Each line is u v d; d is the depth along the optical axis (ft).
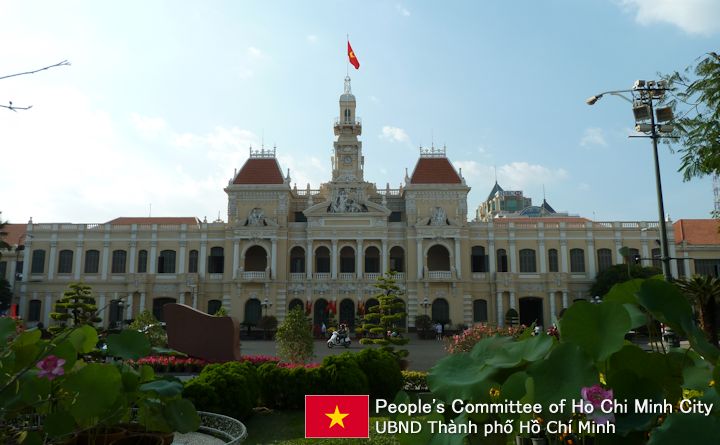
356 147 260.01
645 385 14.65
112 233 251.39
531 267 246.68
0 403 23.13
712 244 247.91
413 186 247.09
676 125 79.41
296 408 66.49
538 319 246.47
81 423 22.56
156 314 247.09
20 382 23.59
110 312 243.81
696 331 16.08
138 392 25.68
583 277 244.22
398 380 72.84
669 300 16.56
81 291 175.42
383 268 240.94
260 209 248.11
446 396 17.12
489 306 242.78
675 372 16.51
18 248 261.03
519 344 17.30
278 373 66.90
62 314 165.78
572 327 15.43
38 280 247.50
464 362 18.19
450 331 226.17
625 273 220.64
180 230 250.98
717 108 73.00
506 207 609.01
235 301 239.09
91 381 22.57
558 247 247.50
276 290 239.71
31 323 245.04
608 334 14.98
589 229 247.91
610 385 14.92
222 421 49.75
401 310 231.09
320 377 65.72
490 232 248.73
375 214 243.81
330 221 245.04
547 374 15.02
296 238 248.73
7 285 242.37
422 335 208.64
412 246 242.17
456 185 246.47
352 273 241.76
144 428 27.17
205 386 56.18
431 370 18.38
